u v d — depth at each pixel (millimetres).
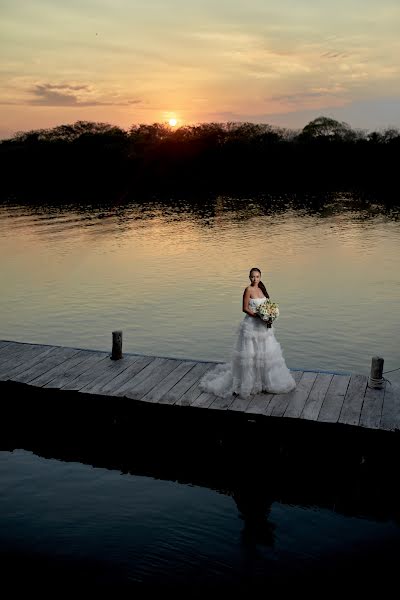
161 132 107125
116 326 20562
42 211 58344
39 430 12336
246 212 57062
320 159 104312
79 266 31656
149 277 28469
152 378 12227
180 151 105812
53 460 11633
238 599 7512
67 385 11883
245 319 11180
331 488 10516
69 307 23188
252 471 10891
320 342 18469
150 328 20266
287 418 10125
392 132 103562
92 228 46781
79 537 8898
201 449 11211
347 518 9484
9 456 11781
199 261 32625
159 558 8375
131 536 8961
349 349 17859
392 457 10000
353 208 58625
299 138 109250
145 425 11422
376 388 11305
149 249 37000
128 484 10664
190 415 10797
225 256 34062
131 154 104000
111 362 13258
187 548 8641
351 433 9852
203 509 9812
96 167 101438
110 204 65375
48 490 10422
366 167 102188
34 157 99812
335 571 8086
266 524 9336
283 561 8320
